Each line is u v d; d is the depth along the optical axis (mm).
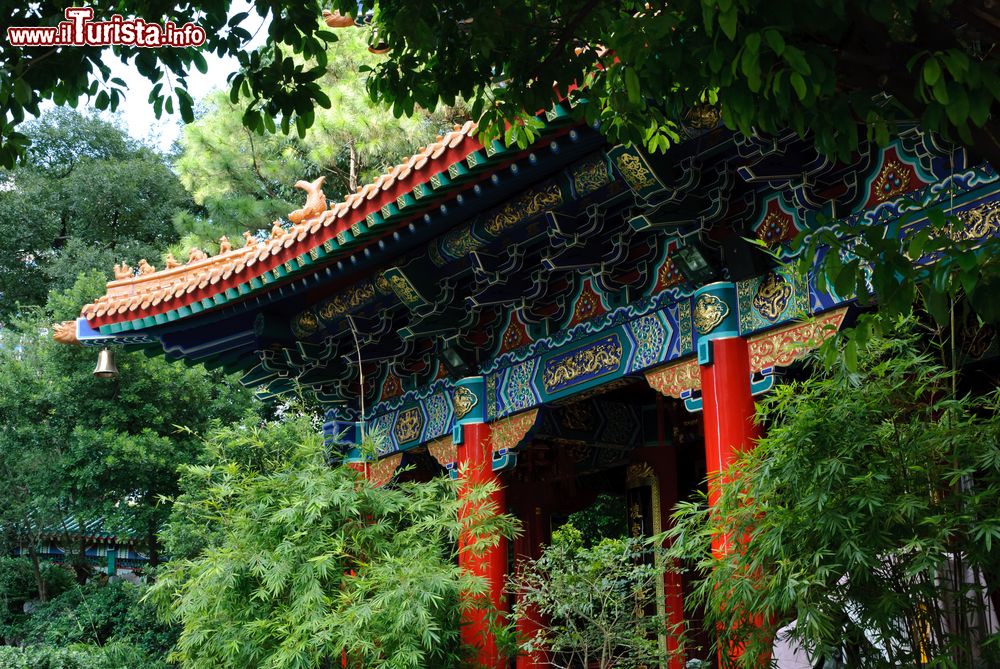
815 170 10258
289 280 14672
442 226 13047
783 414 8148
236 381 29438
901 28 5145
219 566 12453
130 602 26188
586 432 16469
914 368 7609
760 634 7781
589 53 7496
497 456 14570
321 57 7707
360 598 11641
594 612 11391
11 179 42000
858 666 7434
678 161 10859
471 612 13383
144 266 16938
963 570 7109
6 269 40938
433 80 7887
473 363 15055
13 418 26562
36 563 29562
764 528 7516
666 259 12148
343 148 29594
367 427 17484
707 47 5535
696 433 17141
